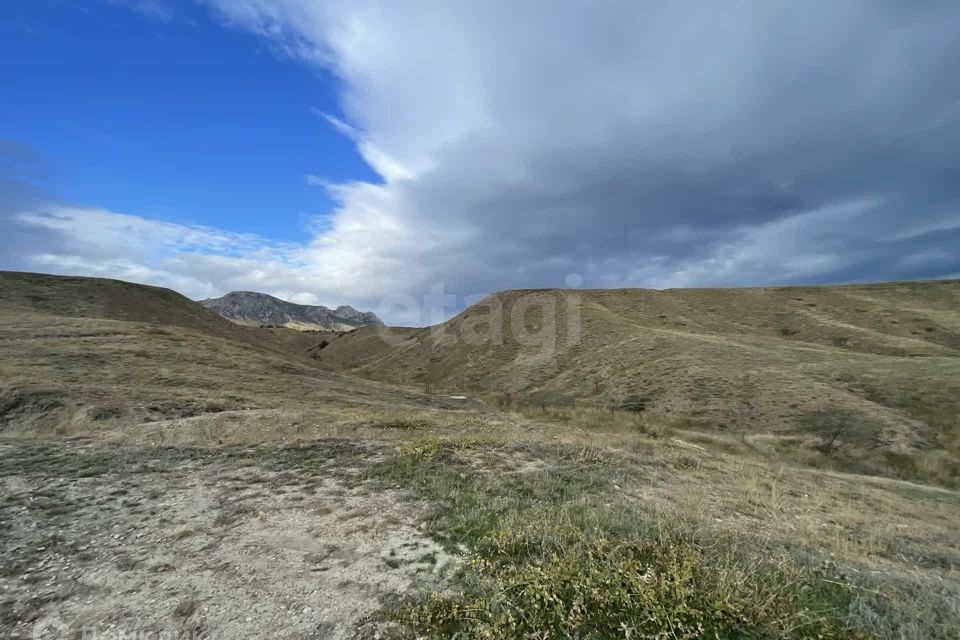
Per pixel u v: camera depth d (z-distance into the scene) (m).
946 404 25.62
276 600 4.05
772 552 5.15
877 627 3.75
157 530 5.59
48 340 29.34
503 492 7.14
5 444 10.63
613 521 5.64
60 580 4.37
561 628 3.58
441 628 3.67
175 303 56.62
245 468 8.46
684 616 3.62
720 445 23.08
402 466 8.53
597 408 35.31
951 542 7.50
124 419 15.77
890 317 57.69
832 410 26.61
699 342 45.50
